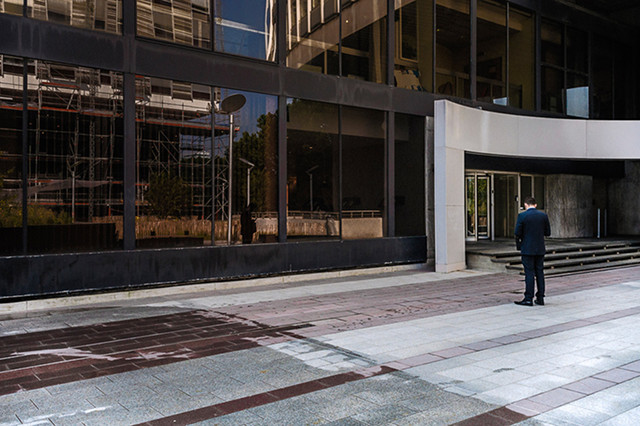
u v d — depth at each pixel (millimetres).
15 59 9234
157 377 5203
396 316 8234
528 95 18625
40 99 9453
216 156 11508
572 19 20172
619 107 22453
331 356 5926
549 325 7465
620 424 3934
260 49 12180
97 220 9984
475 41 16703
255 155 12086
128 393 4738
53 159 9562
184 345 6480
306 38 12992
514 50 18125
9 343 6609
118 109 10305
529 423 3979
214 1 11500
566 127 17422
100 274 9820
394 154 14758
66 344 6551
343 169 13648
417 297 10094
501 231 20281
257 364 5637
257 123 12125
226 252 11453
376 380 5059
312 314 8422
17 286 8977
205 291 10953
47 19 9539
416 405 4383
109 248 10094
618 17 23344
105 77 10164
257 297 10141
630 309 8680
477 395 4609
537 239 9039
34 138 9375
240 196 11836
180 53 10945
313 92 12992
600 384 4875
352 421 4051
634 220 22984
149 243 10555
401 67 14906
